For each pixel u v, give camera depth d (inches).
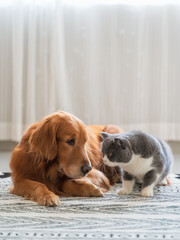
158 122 133.4
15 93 129.0
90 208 69.7
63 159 75.5
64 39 132.4
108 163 76.5
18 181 77.6
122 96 133.0
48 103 132.0
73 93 133.9
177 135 133.2
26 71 132.5
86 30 132.2
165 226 62.5
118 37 132.3
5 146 136.0
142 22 131.7
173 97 132.9
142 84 132.7
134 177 79.4
